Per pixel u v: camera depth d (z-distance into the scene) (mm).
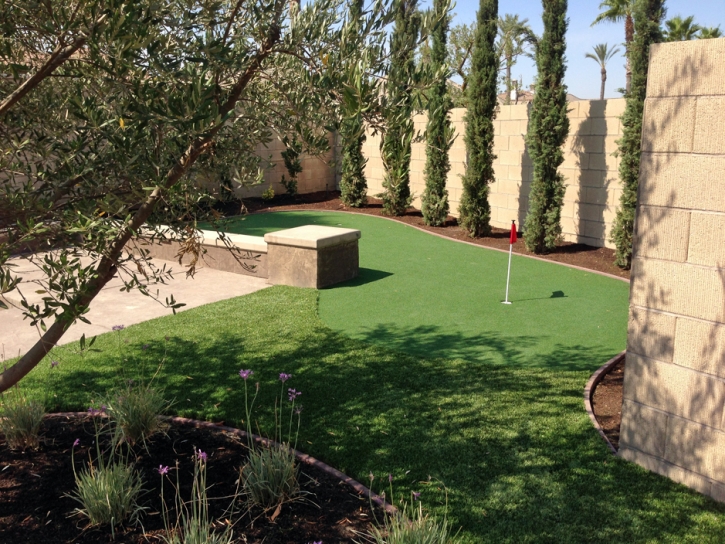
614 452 4605
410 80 3377
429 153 14984
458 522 3750
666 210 4027
